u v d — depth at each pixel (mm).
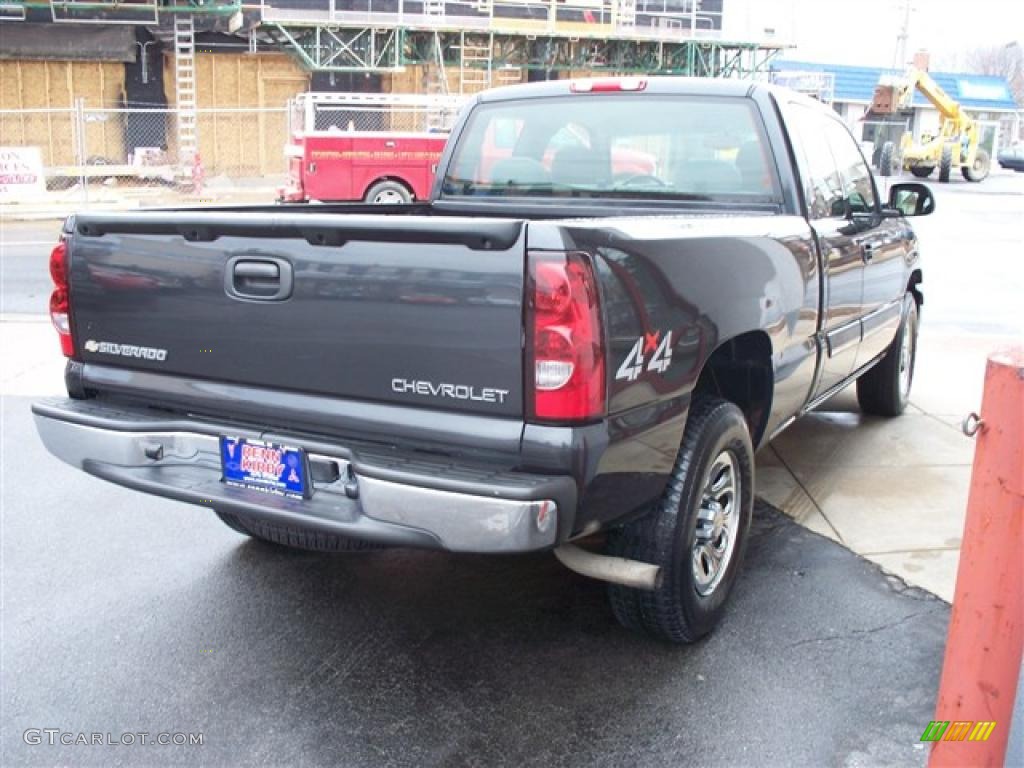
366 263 2838
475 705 3152
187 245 3174
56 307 3551
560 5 27453
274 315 3027
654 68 28969
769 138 4121
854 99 45812
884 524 4578
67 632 3652
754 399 3918
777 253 3717
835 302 4445
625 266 2781
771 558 4211
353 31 25734
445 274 2725
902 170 38875
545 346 2615
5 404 6664
